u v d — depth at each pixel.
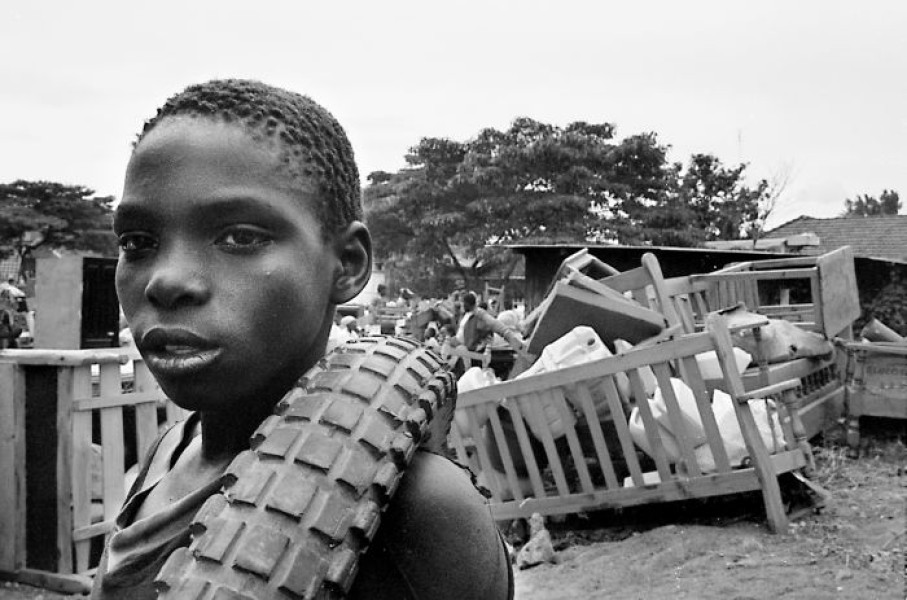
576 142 27.97
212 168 0.85
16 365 4.87
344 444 0.80
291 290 0.87
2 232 45.62
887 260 15.56
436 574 0.83
